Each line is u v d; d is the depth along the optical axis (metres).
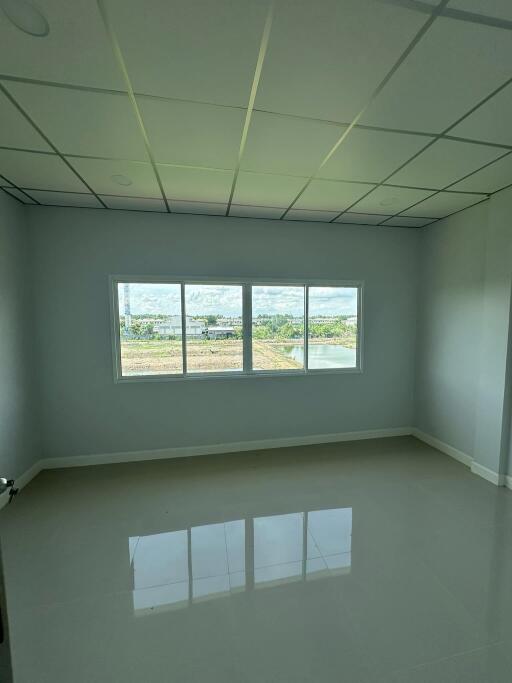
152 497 2.88
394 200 3.15
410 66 1.46
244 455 3.74
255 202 3.19
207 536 2.36
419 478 3.21
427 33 1.30
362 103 1.72
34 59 1.41
